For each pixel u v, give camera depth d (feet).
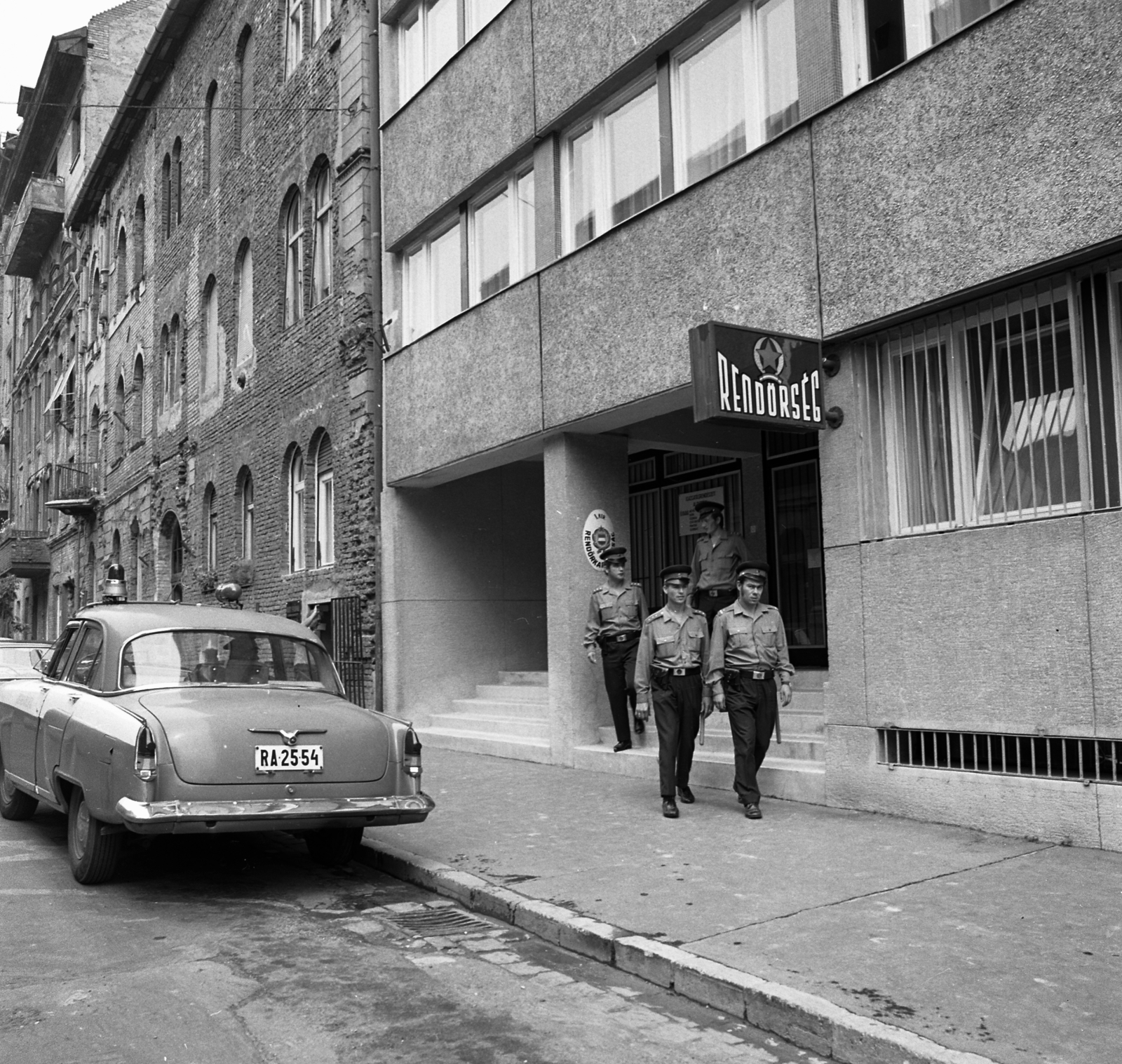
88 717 23.34
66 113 121.80
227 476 68.74
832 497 27.53
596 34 36.65
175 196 83.46
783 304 28.63
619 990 16.56
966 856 21.72
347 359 52.31
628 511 39.11
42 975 17.24
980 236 23.89
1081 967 15.51
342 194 53.57
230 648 25.67
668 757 27.61
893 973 15.49
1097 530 22.00
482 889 21.30
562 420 36.86
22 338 154.20
